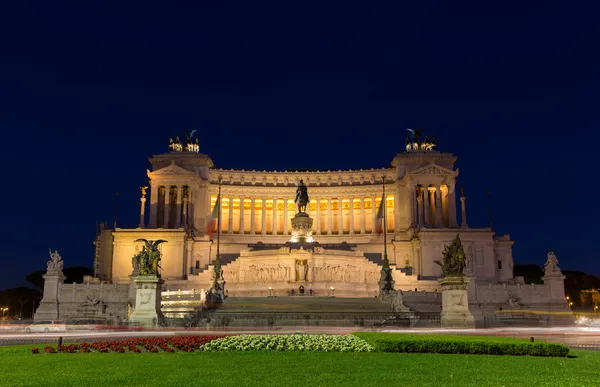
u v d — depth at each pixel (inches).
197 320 2390.5
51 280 3804.1
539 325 3144.7
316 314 2532.0
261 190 5969.5
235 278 4453.7
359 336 1423.5
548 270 3944.4
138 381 794.8
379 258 4840.1
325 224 6038.4
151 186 5570.9
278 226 5930.1
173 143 6048.2
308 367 948.0
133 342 1320.1
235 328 2245.3
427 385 764.0
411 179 5536.4
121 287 3833.7
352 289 4227.4
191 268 5054.1
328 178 6117.1
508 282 4434.1
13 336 1849.2
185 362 1021.2
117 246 4923.7
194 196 5634.8
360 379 815.1
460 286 2113.7
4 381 797.9
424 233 4975.4
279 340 1312.7
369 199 5944.9
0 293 6427.2
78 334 1943.9
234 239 5718.5
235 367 947.3
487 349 1190.3
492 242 4916.3
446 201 5570.9
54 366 964.0
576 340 1685.5
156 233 4945.9
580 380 811.4
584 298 6087.6
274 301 3208.7
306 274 4224.9
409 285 4431.6
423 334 1579.7
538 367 960.3
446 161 5782.5
